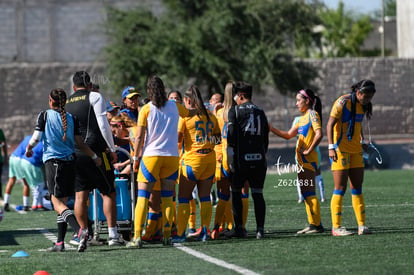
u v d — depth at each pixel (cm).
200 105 2816
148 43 9200
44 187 5038
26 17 12875
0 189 5394
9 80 12719
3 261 2430
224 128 2950
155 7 12319
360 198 2920
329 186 5938
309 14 9888
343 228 2916
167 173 2705
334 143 2897
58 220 2661
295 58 10975
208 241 2844
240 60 9288
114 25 9775
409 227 3161
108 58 9462
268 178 6894
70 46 13012
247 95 2916
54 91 2631
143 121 2669
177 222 2894
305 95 3038
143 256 2447
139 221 2681
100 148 2712
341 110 2867
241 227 2936
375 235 2866
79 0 12950
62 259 2431
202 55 8862
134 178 2986
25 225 3769
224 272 2070
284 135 3066
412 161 8456
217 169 2986
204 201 2858
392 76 14150
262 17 9544
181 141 2842
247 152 2847
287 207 4306
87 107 2716
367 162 8231
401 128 14150
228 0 9312
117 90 9100
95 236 2839
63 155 2622
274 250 2500
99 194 2866
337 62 13912
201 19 9300
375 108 14062
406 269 2053
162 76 9000
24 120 12725
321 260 2247
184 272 2097
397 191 5331
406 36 15450
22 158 4553
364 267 2097
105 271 2156
